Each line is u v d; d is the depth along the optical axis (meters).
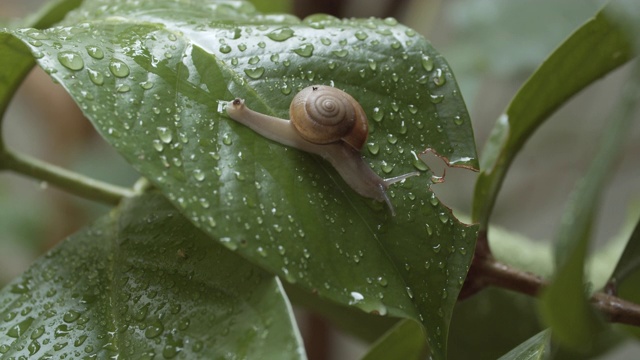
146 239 0.28
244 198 0.26
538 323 0.34
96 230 0.28
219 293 0.26
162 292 0.26
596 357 0.32
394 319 0.35
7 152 0.31
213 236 0.25
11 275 0.67
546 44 0.48
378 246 0.26
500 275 0.29
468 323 0.35
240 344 0.25
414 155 0.27
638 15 0.26
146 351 0.26
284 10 0.38
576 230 0.24
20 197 0.62
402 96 0.28
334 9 0.47
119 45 0.27
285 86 0.27
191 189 0.25
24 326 0.27
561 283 0.24
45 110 0.60
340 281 0.26
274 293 0.25
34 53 0.26
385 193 0.27
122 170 0.58
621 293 0.30
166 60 0.27
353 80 0.28
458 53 0.50
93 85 0.26
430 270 0.27
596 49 0.29
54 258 0.28
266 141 0.27
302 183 0.26
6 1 0.66
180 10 0.29
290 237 0.26
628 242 0.29
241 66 0.27
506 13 0.49
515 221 0.73
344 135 0.27
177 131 0.26
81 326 0.26
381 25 0.29
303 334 0.49
